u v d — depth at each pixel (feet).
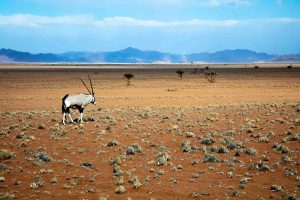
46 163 89.15
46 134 123.54
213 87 371.97
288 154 93.91
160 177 77.77
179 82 469.57
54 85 423.64
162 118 153.48
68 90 348.38
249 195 66.80
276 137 112.16
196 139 112.37
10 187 72.13
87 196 67.00
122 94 299.99
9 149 103.40
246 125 131.85
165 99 250.16
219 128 128.67
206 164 87.20
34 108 206.08
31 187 71.72
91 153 98.89
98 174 80.43
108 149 102.89
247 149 95.91
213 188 70.85
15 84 440.86
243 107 188.65
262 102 222.69
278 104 196.75
